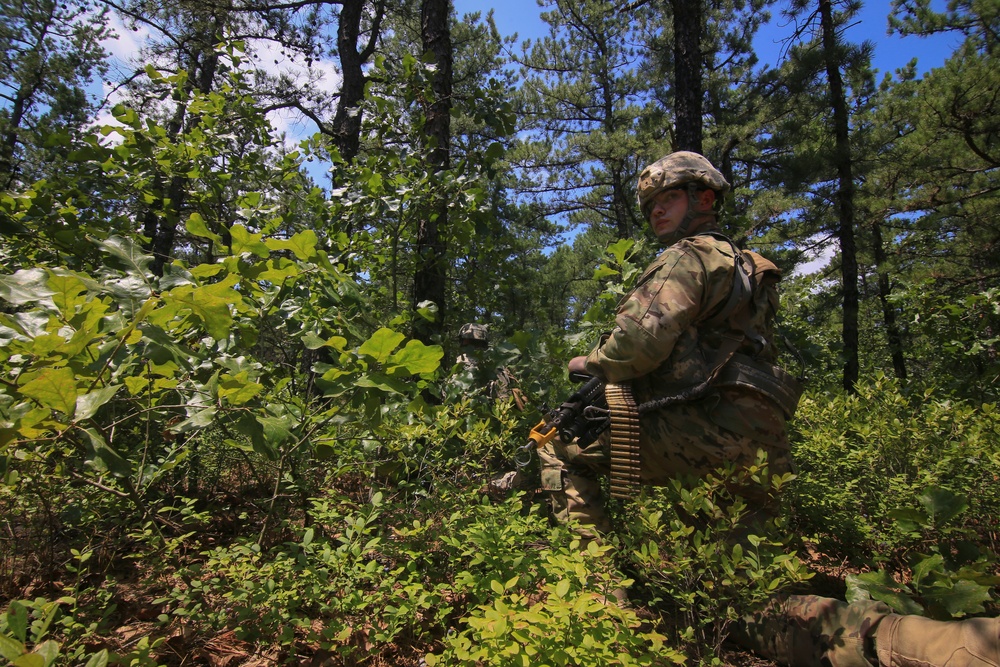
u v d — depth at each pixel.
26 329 1.53
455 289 5.96
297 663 1.80
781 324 4.89
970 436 2.81
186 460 2.74
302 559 1.87
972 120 10.12
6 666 1.09
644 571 1.86
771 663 1.84
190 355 1.83
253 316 2.34
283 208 4.51
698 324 2.09
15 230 2.87
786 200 14.94
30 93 14.09
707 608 1.74
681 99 7.39
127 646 1.81
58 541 2.51
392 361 1.91
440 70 5.18
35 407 1.36
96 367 1.65
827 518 2.56
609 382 2.12
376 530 2.40
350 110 5.02
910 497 2.48
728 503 2.11
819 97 12.46
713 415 2.02
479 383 3.43
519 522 2.03
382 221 4.68
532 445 2.26
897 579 2.45
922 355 9.22
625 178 20.55
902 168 11.62
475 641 1.55
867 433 2.92
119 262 1.84
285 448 2.24
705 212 2.34
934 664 1.44
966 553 1.92
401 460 2.67
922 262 12.80
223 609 1.85
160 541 2.09
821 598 1.76
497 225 5.14
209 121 4.20
